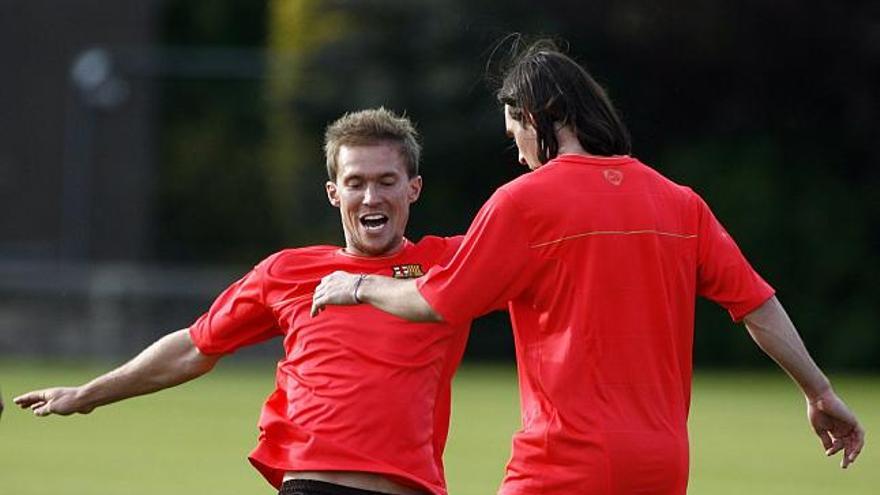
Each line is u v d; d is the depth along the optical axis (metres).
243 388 79.00
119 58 118.88
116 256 117.75
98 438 56.31
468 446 54.66
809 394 21.42
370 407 21.69
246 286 23.03
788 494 43.91
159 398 72.81
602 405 20.20
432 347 22.08
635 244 20.48
